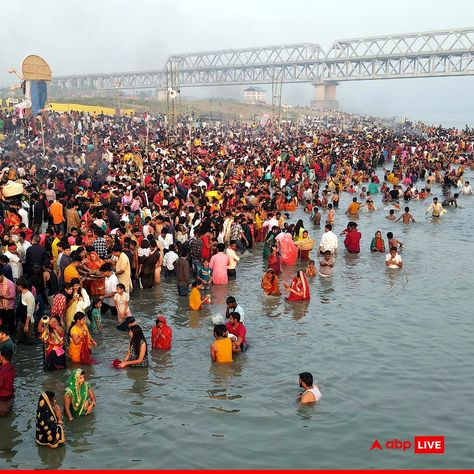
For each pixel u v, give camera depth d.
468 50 152.88
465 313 16.98
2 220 20.73
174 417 10.89
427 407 11.38
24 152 36.66
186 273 18.08
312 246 23.34
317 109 181.38
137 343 13.03
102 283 16.39
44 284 15.09
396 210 34.28
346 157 50.53
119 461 9.49
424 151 56.78
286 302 17.83
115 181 27.66
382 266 22.28
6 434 10.25
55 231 18.92
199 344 14.43
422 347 14.38
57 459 9.53
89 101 123.12
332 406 11.36
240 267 21.91
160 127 65.19
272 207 28.80
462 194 41.03
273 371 12.95
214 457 9.61
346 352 14.03
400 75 167.88
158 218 21.31
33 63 35.78
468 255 24.11
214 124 89.31
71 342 13.09
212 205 25.38
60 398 11.57
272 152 48.50
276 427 10.56
